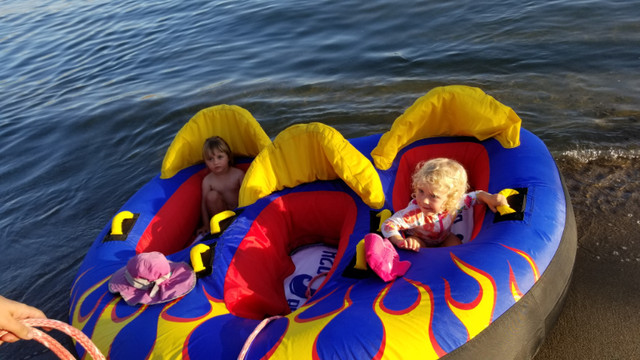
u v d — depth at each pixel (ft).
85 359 8.20
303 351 6.99
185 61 26.50
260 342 7.48
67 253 13.65
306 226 11.92
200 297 8.77
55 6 46.47
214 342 7.59
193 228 13.02
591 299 9.96
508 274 7.98
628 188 12.96
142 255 8.75
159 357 7.47
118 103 22.44
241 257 9.88
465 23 25.03
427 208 9.87
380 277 8.22
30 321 5.78
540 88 18.30
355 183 10.86
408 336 7.00
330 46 25.25
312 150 11.48
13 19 43.09
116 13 39.29
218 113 13.30
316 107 19.58
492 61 20.81
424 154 12.53
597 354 8.77
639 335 9.02
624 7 23.70
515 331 7.64
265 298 9.62
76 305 9.27
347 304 7.85
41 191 16.87
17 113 23.15
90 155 18.75
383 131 17.34
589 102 16.99
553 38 21.81
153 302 8.63
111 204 15.61
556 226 9.13
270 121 19.06
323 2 31.94
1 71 29.66
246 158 13.99
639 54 19.45
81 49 31.63
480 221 10.39
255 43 27.35
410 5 28.76
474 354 7.13
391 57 22.81
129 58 28.40
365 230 10.18
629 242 11.25
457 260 8.28
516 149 11.40
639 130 15.16
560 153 14.69
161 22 34.45
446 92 11.80
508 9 25.76
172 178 13.16
